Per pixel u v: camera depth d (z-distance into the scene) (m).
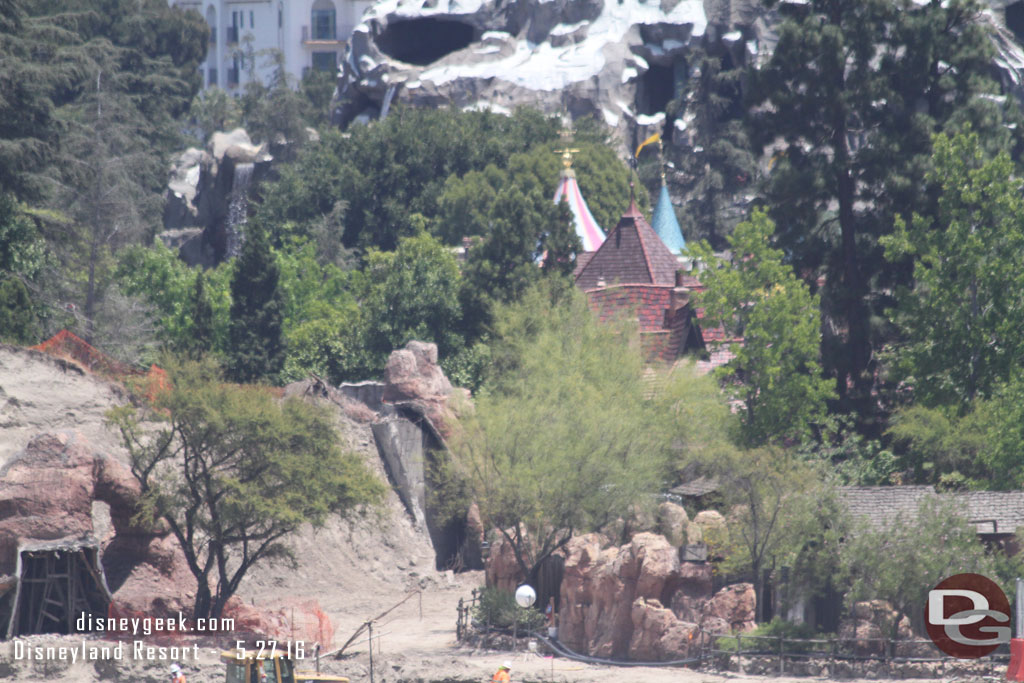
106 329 91.31
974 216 70.88
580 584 51.47
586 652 50.34
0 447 59.66
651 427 61.47
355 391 83.12
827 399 78.50
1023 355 68.38
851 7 85.56
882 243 73.19
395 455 74.38
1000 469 61.91
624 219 103.88
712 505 58.78
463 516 76.69
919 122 80.50
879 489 54.12
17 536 50.03
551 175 133.75
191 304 101.62
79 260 97.75
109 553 57.12
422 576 70.19
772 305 71.00
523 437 58.22
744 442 69.12
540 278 90.75
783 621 49.38
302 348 96.75
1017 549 50.72
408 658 49.75
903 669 45.03
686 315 84.81
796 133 85.06
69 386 64.75
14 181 81.38
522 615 53.88
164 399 52.41
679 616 49.50
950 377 69.81
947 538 48.16
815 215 83.31
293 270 114.06
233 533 59.53
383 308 94.81
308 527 68.38
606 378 66.62
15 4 86.50
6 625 49.78
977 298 69.94
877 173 80.81
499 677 44.44
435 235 137.62
